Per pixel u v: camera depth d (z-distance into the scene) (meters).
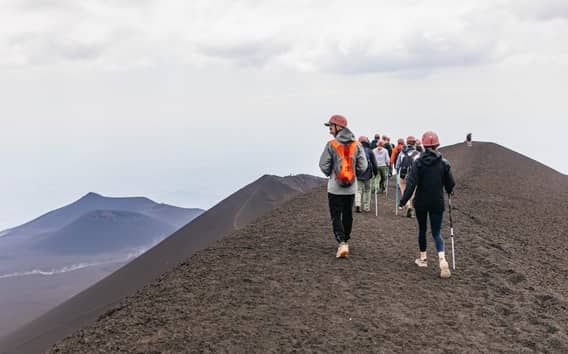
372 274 9.08
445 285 8.77
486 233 14.89
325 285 8.34
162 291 8.79
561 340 6.51
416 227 14.16
